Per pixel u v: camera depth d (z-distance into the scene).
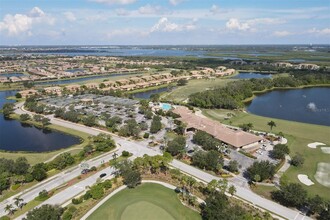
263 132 172.88
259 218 84.88
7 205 93.38
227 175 117.88
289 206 97.19
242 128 177.75
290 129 179.38
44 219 80.69
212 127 166.62
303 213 93.31
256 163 115.75
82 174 119.06
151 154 139.12
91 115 193.00
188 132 170.50
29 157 136.88
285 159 135.25
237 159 133.88
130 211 92.88
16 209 94.94
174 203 97.81
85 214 91.31
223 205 86.69
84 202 98.12
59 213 87.62
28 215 81.94
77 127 182.25
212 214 84.62
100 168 124.12
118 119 185.88
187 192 104.50
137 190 106.31
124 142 155.38
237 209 86.56
